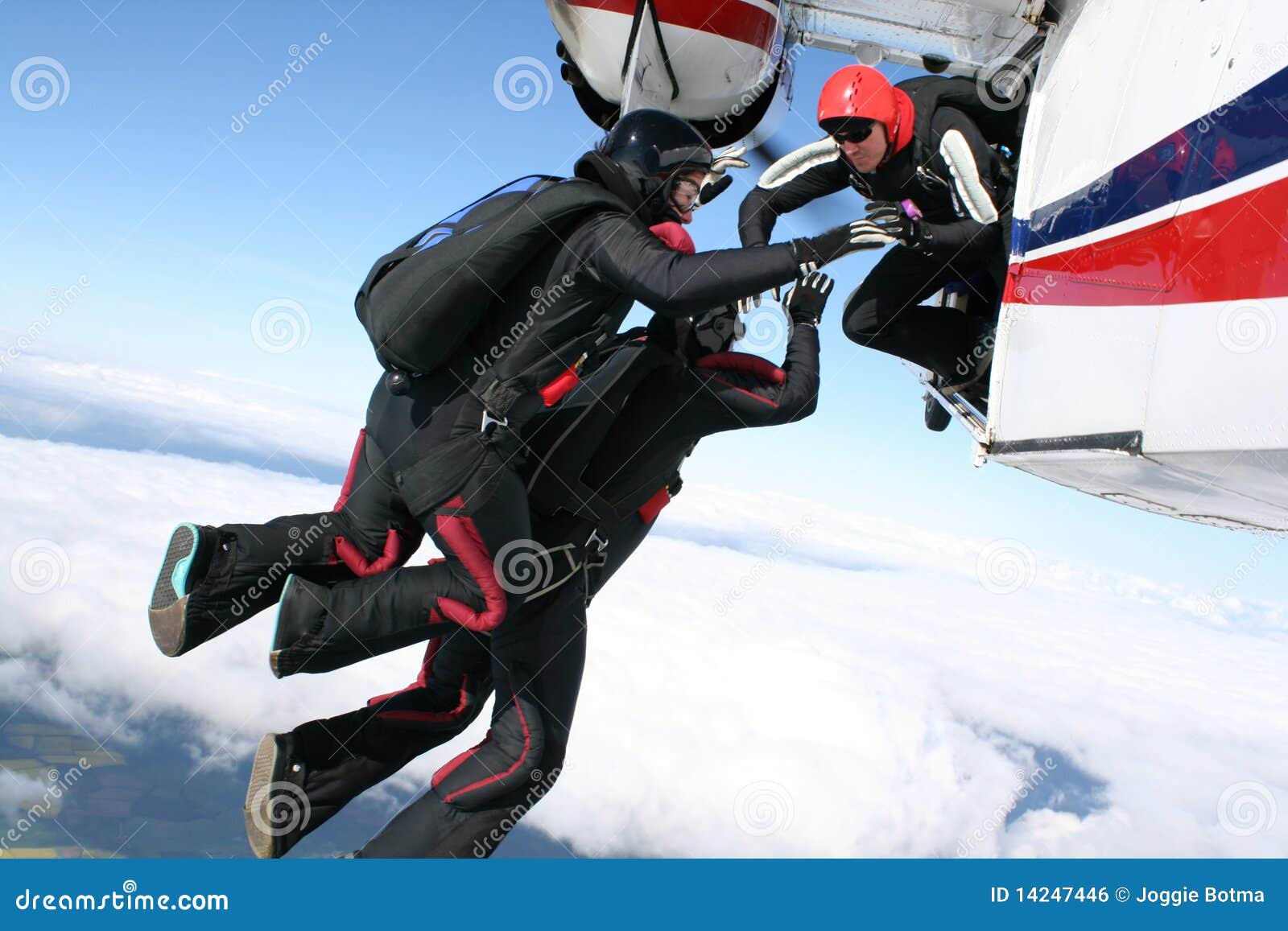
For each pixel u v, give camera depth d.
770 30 3.73
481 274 2.21
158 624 2.38
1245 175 1.75
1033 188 2.76
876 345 3.53
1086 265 2.38
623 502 2.82
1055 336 2.53
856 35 3.73
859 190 3.27
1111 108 2.36
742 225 3.44
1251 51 1.79
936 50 3.50
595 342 2.41
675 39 3.65
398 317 2.27
